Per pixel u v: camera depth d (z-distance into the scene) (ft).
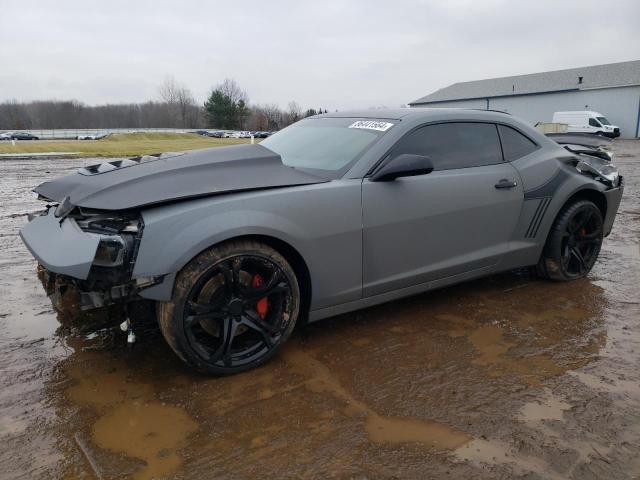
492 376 9.52
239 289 9.17
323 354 10.34
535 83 178.19
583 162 14.85
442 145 12.05
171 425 7.99
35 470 6.98
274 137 13.80
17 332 11.24
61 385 9.11
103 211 8.73
